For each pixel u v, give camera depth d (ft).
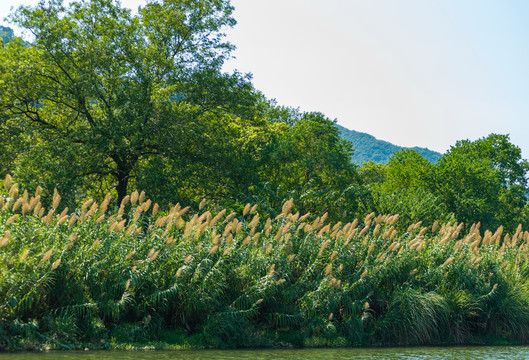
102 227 43.32
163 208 80.74
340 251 51.96
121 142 79.87
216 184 93.20
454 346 49.16
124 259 42.29
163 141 88.17
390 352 43.27
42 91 84.53
